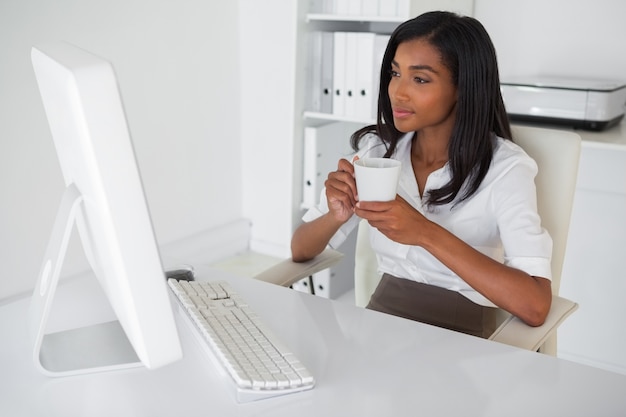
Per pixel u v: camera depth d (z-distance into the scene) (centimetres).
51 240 109
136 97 309
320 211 169
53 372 106
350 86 263
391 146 166
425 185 161
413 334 121
